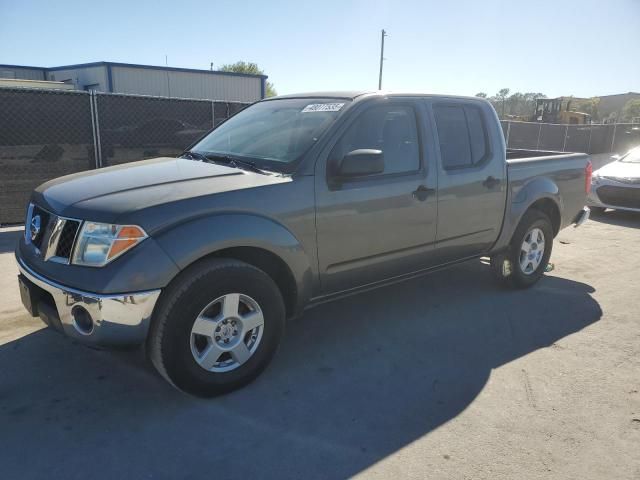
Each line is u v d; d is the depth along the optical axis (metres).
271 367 3.63
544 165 5.29
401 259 4.12
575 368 3.72
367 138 3.80
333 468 2.62
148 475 2.53
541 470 2.64
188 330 2.95
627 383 3.53
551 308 4.89
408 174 4.01
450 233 4.41
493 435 2.92
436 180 4.19
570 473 2.63
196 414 3.04
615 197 9.55
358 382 3.46
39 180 8.47
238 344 3.20
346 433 2.91
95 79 25.23
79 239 2.86
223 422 2.97
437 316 4.63
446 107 4.40
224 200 3.08
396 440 2.85
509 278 5.23
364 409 3.14
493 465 2.67
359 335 4.20
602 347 4.07
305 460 2.67
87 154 8.85
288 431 2.91
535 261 5.37
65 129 8.63
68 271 2.85
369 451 2.76
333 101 3.91
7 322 4.19
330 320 4.48
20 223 7.93
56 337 3.93
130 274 2.73
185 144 9.94
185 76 26.47
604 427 3.02
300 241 3.40
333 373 3.57
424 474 2.59
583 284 5.65
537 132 18.94
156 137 9.56
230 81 27.91
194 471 2.57
